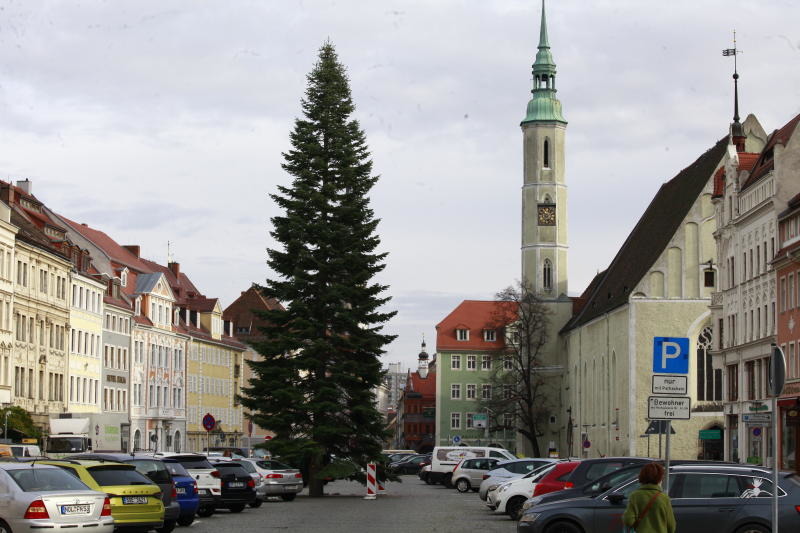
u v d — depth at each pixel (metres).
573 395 128.62
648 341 97.62
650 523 18.67
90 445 69.50
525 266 139.12
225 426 141.75
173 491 33.75
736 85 95.44
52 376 93.00
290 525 38.16
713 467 26.30
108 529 25.91
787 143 68.62
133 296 115.94
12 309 84.44
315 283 66.38
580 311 138.88
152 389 118.19
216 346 138.62
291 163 67.94
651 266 98.06
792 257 63.97
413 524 39.03
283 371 64.94
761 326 71.50
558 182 138.62
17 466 26.06
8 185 92.50
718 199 82.38
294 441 64.38
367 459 65.81
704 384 96.19
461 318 163.38
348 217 67.00
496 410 129.38
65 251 97.50
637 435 96.88
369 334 66.38
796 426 62.06
